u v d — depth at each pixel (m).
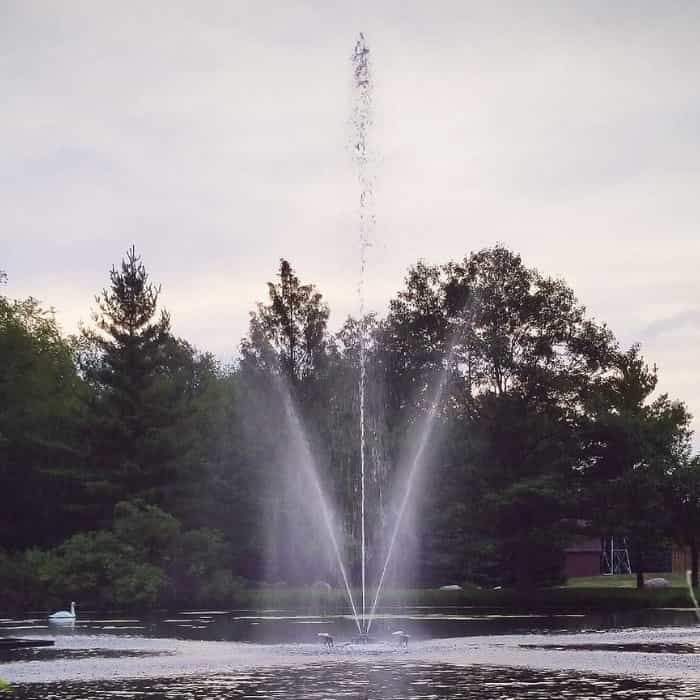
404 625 44.91
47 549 73.50
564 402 78.62
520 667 27.62
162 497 71.31
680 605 61.09
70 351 95.00
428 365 83.50
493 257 83.06
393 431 78.88
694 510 72.94
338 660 29.91
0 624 48.22
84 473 71.44
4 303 89.75
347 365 83.56
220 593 65.62
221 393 91.88
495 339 78.62
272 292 86.31
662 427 74.75
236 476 76.94
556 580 80.62
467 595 66.00
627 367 81.44
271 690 23.23
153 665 28.86
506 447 78.44
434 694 22.31
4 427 76.00
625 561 119.69
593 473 74.69
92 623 48.56
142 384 73.75
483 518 74.69
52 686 24.41
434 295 85.88
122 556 63.75
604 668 27.27
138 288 74.75
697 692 22.45
